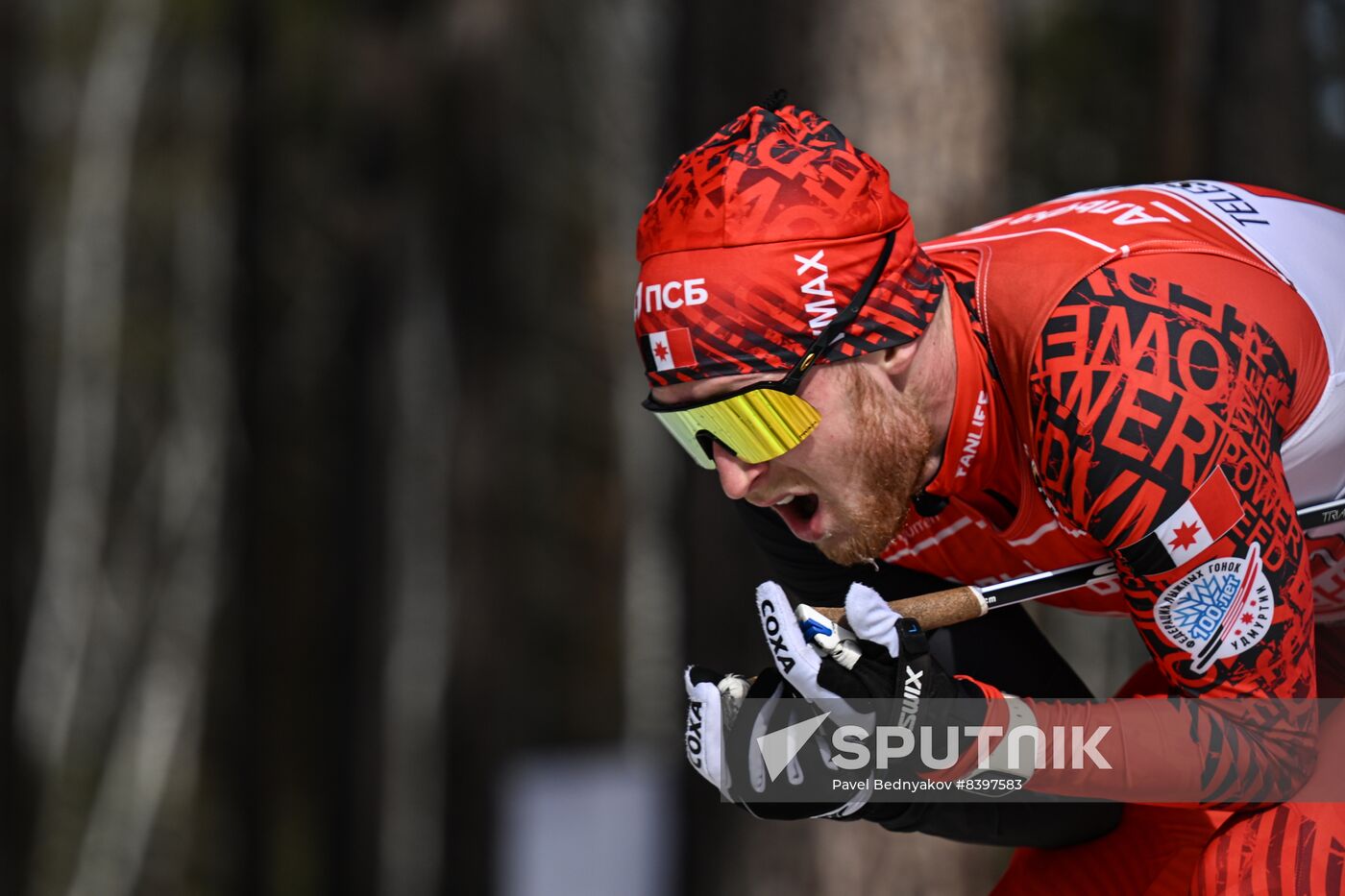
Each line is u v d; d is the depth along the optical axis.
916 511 6.53
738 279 5.41
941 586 7.01
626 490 37.44
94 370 40.03
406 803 37.12
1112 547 5.34
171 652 40.47
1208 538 5.18
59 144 39.56
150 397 40.62
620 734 36.56
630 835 24.23
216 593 39.69
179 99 39.72
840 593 7.24
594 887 24.14
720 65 14.39
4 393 25.12
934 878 13.62
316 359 35.69
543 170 36.19
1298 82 15.91
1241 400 5.24
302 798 35.56
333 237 35.41
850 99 13.87
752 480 5.73
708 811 14.55
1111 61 21.58
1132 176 21.27
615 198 36.88
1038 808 6.58
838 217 5.46
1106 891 6.62
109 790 39.50
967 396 5.76
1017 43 21.73
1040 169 21.48
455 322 35.69
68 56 39.62
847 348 5.49
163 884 38.88
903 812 6.25
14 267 25.28
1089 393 5.23
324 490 35.59
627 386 37.53
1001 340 5.66
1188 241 5.62
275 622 35.28
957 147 14.06
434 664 37.44
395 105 34.62
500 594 35.38
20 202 25.48
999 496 6.15
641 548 37.41
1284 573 5.29
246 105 35.19
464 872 34.38
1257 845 5.62
